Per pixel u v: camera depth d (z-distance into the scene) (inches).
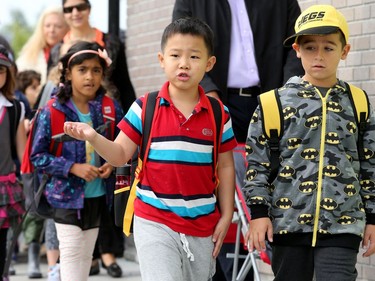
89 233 233.8
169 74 172.7
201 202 171.3
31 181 237.3
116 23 363.9
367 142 171.2
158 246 167.3
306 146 168.9
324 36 170.4
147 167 171.5
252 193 171.0
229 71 216.2
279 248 171.0
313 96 171.0
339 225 166.4
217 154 175.5
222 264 222.7
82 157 232.1
